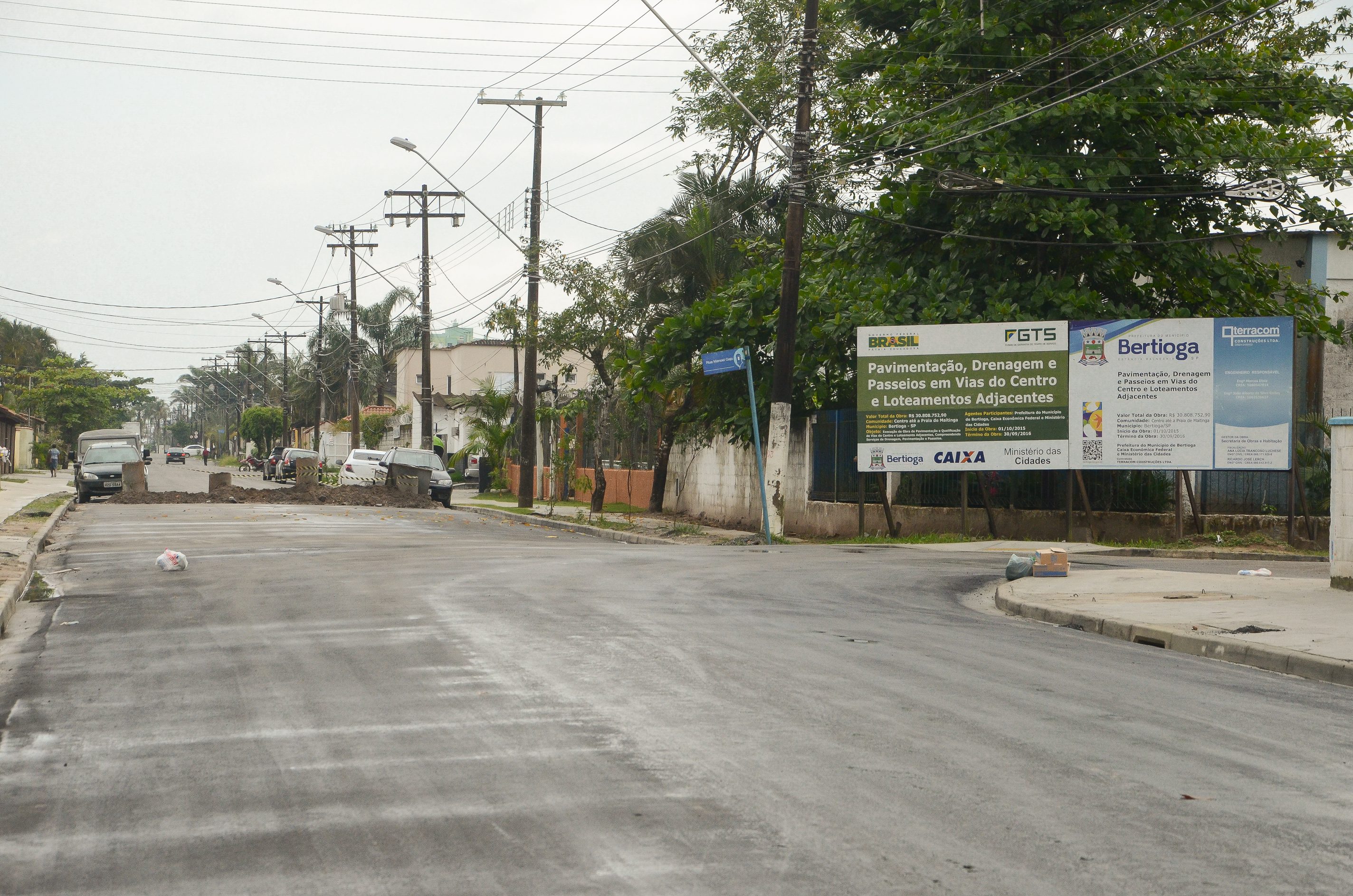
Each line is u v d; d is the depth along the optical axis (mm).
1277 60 23609
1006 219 23125
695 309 26281
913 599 13680
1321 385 26234
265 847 4730
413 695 7539
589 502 41812
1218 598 13055
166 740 6430
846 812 5164
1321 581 14766
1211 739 6707
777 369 23328
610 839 4805
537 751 6172
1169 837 4887
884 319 23469
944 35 23141
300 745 6309
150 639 9750
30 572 14578
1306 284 25328
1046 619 12250
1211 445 21703
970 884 4316
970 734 6645
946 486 24547
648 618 11047
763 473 23547
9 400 88562
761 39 32156
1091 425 22125
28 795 5438
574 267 32969
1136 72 21812
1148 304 24922
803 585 14625
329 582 13898
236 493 38062
